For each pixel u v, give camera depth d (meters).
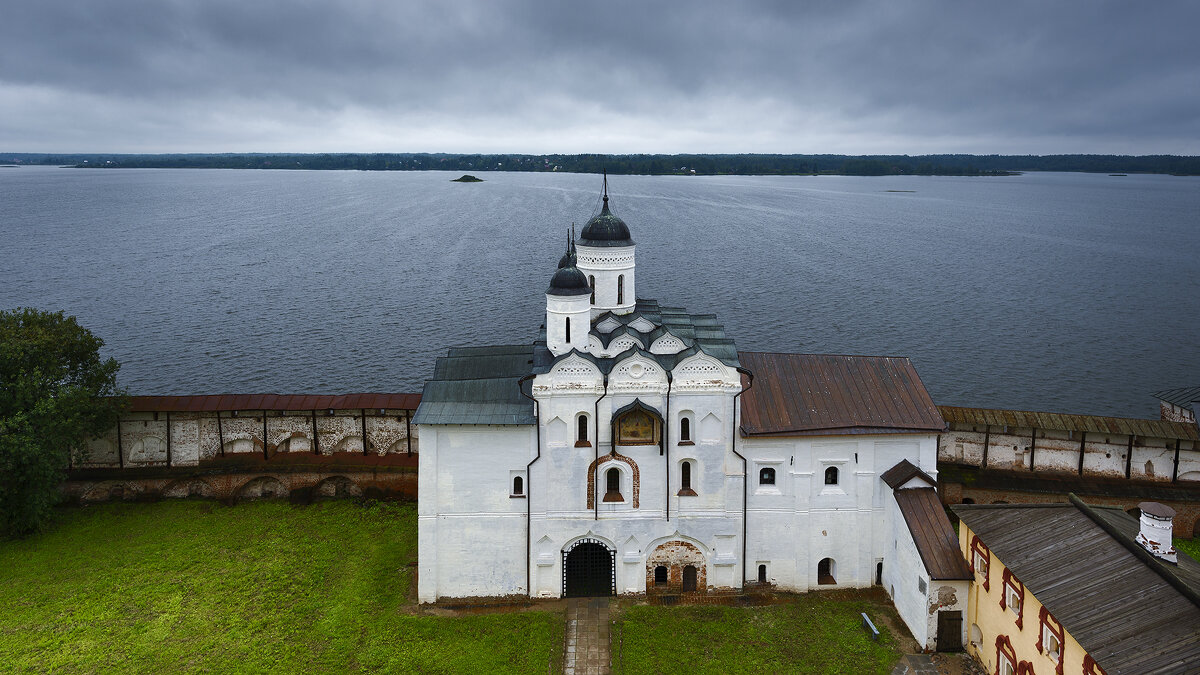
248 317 123.88
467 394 53.22
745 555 53.31
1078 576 38.75
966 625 46.75
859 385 55.69
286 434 68.31
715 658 46.22
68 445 62.59
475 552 52.53
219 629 48.78
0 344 59.56
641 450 51.66
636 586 53.06
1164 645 32.91
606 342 54.66
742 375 55.31
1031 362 104.81
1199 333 119.56
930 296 142.88
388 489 66.06
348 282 151.88
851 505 53.38
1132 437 64.06
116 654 46.41
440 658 46.19
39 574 55.03
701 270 164.75
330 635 48.25
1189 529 62.16
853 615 50.78
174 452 67.62
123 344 109.00
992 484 62.81
